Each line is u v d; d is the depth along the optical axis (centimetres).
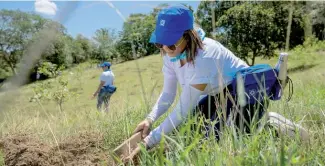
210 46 207
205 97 233
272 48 1942
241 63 227
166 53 208
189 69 204
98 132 272
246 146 150
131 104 326
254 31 1920
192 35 196
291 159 122
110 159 225
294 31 1795
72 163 231
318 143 182
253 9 1909
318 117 269
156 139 197
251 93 208
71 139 262
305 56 1251
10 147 253
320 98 375
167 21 190
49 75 682
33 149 244
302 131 190
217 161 132
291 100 346
